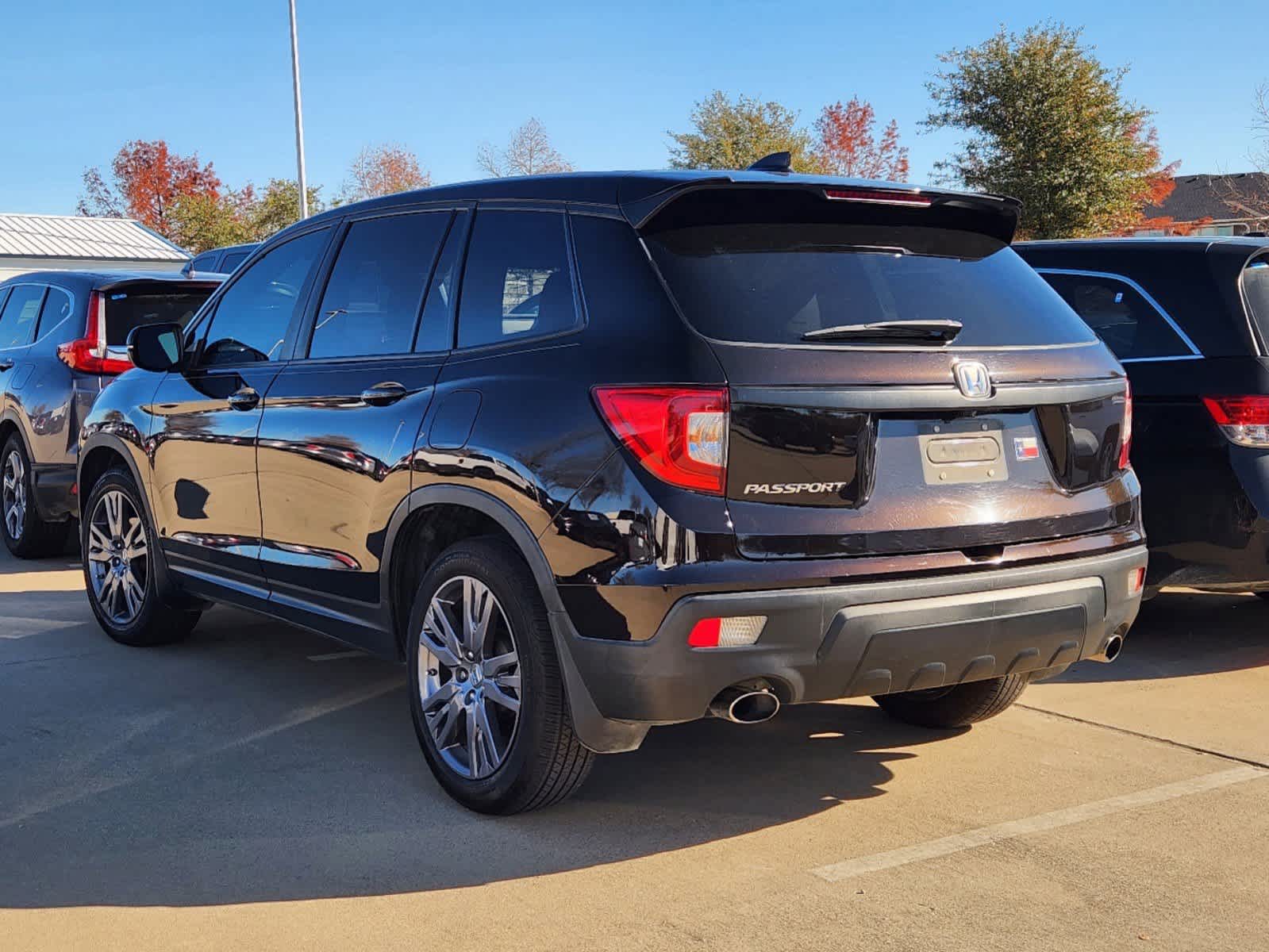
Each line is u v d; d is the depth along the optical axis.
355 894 3.14
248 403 4.62
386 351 4.11
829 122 55.34
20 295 8.41
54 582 7.19
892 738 4.40
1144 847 3.44
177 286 7.77
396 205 4.33
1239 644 5.73
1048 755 4.22
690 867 3.31
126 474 5.54
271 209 51.94
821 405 3.16
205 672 5.22
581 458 3.24
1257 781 3.97
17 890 3.15
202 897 3.11
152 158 62.59
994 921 3.00
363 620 4.16
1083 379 3.64
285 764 4.09
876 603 3.18
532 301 3.62
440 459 3.65
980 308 3.58
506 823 3.60
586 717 3.29
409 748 4.26
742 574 3.07
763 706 3.17
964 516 3.34
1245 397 5.03
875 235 3.59
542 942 2.89
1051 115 31.95
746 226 3.43
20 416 7.71
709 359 3.12
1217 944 2.90
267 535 4.57
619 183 3.53
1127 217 33.31
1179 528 5.19
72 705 4.73
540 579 3.32
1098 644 3.66
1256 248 5.27
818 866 3.31
